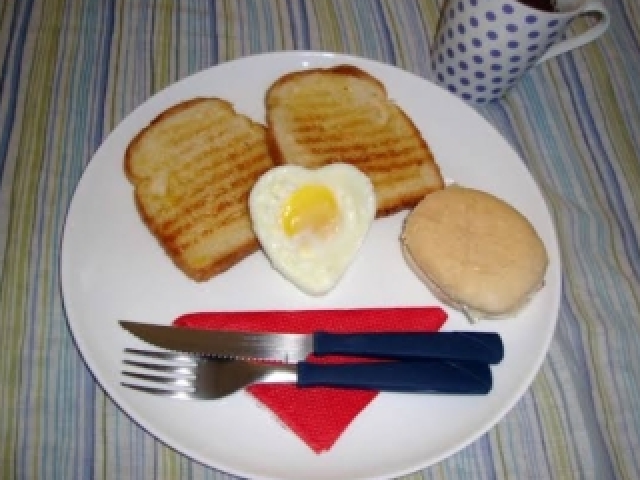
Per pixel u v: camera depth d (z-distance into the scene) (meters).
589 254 0.38
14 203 0.35
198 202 0.35
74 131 0.38
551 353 0.34
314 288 0.33
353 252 0.34
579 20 0.48
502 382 0.32
